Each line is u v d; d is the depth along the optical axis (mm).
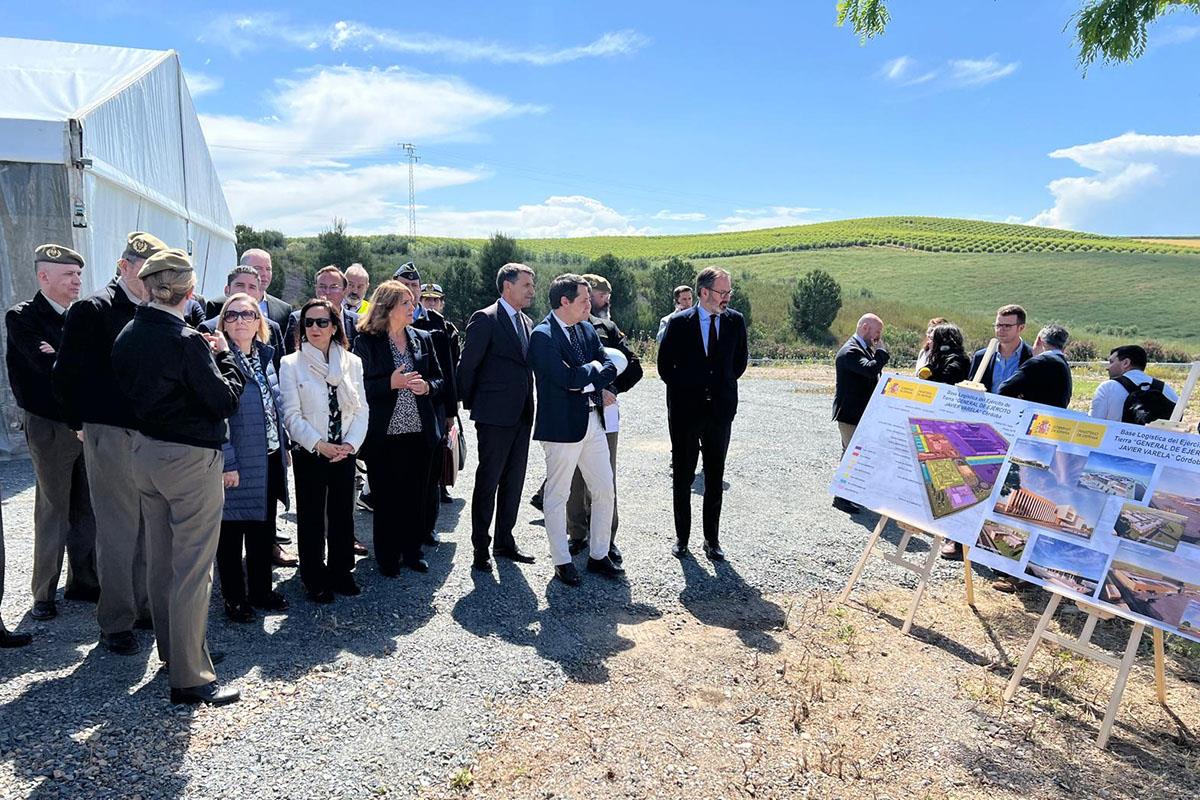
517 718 3082
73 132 6852
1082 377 20016
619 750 2896
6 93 7289
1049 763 2973
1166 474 3252
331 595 4152
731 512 6395
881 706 3332
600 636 3902
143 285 3348
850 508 6609
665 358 5012
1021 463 3768
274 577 4551
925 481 4184
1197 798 2791
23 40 9352
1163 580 3127
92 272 7285
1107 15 3768
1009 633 4215
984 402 4059
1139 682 3723
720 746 2961
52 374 3260
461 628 3904
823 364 24500
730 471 7984
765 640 3955
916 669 3715
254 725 2914
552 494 4531
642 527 5871
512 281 4672
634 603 4363
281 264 33219
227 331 3674
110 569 3375
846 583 4840
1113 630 4312
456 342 6023
